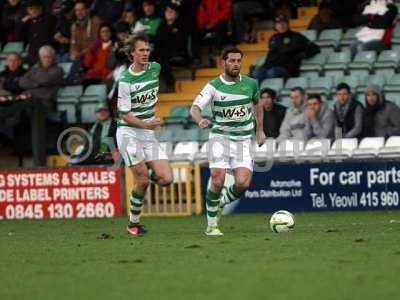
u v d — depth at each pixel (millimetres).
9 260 28828
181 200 46438
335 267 25016
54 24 59125
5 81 55500
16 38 61000
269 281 23109
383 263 25500
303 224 38500
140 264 26828
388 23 52438
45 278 24797
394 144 45312
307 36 54875
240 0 56375
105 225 41812
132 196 35469
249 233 35125
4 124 53031
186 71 57000
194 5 55438
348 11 55125
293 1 57781
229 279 23609
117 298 21547
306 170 45156
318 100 47250
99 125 49500
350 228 36094
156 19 54812
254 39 57125
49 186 47500
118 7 58156
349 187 44750
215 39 55281
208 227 34781
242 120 33938
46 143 52344
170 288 22625
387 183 44406
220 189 34250
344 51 53594
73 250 30953
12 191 47938
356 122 46719
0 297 22109
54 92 54688
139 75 34219
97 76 55531
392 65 51625
